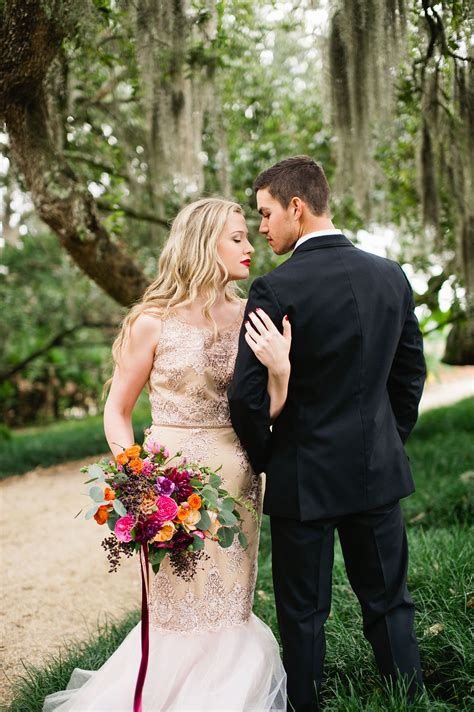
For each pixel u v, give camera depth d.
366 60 3.49
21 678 2.63
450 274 5.79
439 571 2.88
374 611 2.10
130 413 2.31
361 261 2.09
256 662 2.11
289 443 2.05
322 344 1.99
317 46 3.83
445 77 4.21
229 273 2.27
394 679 2.06
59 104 4.44
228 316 2.28
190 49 4.45
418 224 6.21
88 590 3.95
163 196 6.60
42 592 3.94
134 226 7.39
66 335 11.03
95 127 6.04
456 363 6.14
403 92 4.64
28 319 11.38
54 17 3.12
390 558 2.09
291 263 2.06
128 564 4.43
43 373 15.23
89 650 2.73
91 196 4.72
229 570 2.15
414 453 6.54
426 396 16.77
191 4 3.73
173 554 1.95
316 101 6.48
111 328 11.48
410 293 2.22
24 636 3.29
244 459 2.22
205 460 2.16
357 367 2.01
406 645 2.07
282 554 2.08
